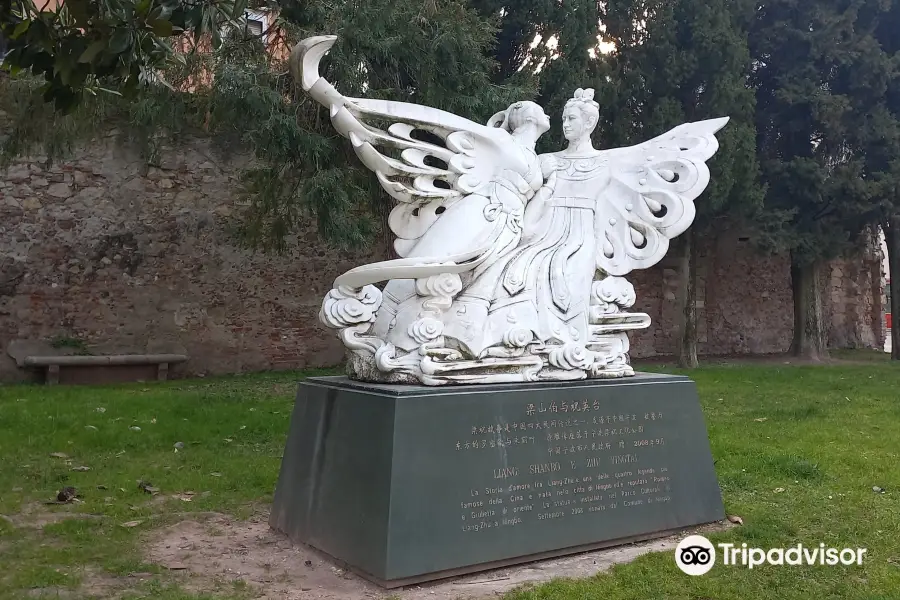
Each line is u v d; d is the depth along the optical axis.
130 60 3.30
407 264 3.76
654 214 4.68
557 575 3.53
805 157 13.39
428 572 3.37
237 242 11.32
